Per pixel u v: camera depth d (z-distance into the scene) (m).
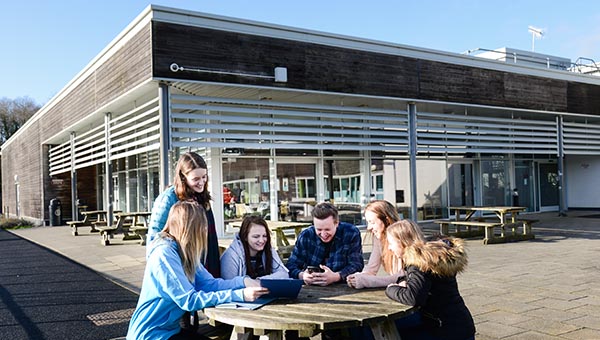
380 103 13.09
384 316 2.82
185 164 3.71
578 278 6.94
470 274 7.36
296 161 13.24
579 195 19.88
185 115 10.09
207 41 9.93
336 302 3.14
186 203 3.21
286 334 3.47
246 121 10.81
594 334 4.53
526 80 14.98
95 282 7.40
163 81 9.68
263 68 10.51
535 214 18.25
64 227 18.47
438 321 3.17
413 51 12.68
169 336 3.04
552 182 19.80
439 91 13.09
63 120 16.83
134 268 8.54
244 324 2.77
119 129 14.83
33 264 9.30
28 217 23.33
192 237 3.12
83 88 14.38
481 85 13.91
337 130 11.96
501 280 6.89
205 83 9.90
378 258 4.02
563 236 11.88
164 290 2.97
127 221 16.61
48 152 20.44
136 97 11.34
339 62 11.52
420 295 3.05
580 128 18.05
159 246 3.09
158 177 14.59
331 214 3.91
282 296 3.16
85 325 5.16
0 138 48.12
